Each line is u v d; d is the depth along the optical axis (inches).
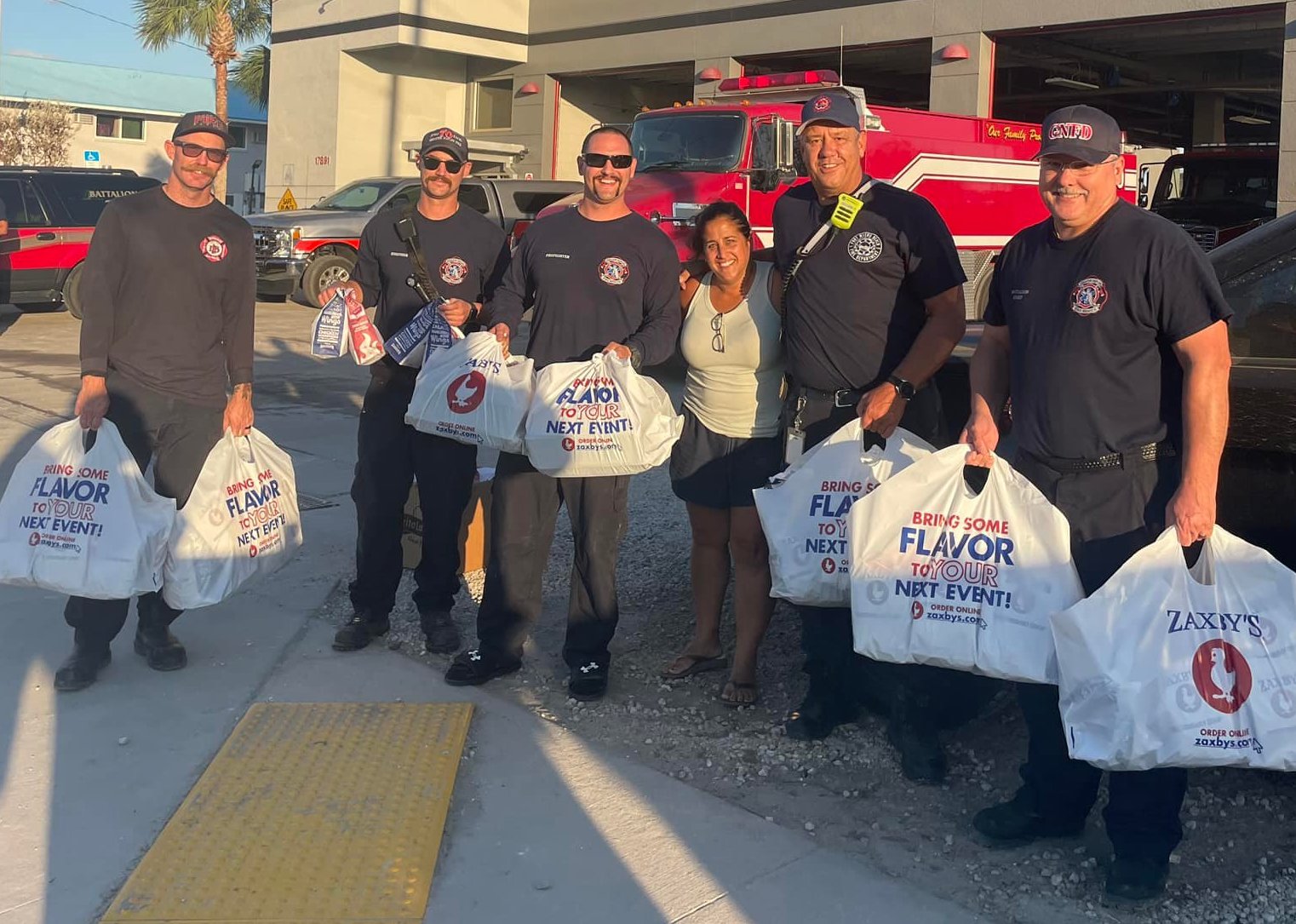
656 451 156.0
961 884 121.0
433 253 179.2
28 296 595.8
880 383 146.3
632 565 225.1
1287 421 135.3
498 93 1000.9
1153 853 117.3
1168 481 119.3
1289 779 141.3
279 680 170.2
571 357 164.7
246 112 1707.7
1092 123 112.7
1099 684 109.6
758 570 162.7
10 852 124.7
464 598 206.7
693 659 173.6
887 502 125.0
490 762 145.8
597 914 115.2
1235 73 846.5
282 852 124.0
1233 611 109.6
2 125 1373.0
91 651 166.6
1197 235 612.7
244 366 173.8
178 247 164.4
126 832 129.2
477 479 221.5
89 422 158.1
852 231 143.3
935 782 141.4
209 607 199.8
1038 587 118.6
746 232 157.1
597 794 138.3
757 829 131.0
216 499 165.9
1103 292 114.4
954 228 511.8
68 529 156.3
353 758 144.3
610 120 981.8
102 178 618.2
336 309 176.2
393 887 117.8
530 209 689.0
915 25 720.3
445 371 166.1
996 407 130.0
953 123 507.2
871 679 150.7
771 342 157.9
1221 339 111.9
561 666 177.8
